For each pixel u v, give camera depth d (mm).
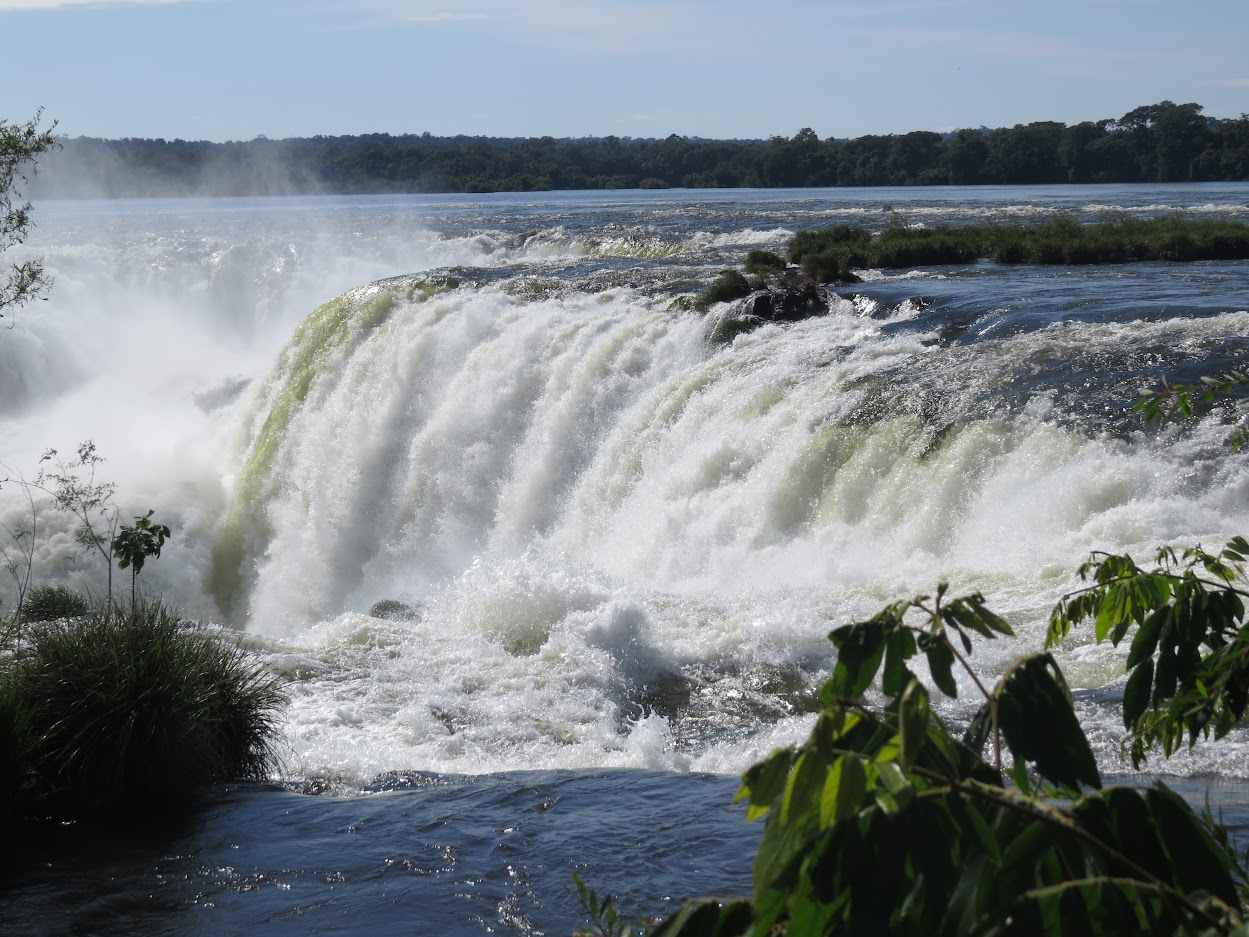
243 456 26875
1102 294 22984
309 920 6137
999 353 17719
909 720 2023
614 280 27984
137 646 8188
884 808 1969
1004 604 11062
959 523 14195
